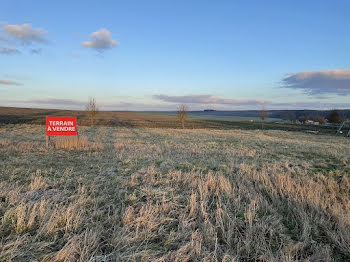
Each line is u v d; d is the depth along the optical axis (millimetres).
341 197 5637
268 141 20344
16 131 23656
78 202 4512
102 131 29531
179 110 45656
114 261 3000
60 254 2963
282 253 3258
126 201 4871
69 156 9773
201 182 6172
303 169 8492
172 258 3076
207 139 21719
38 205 4305
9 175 6426
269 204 5094
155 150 13055
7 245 3020
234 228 3969
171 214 4383
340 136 34219
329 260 3225
